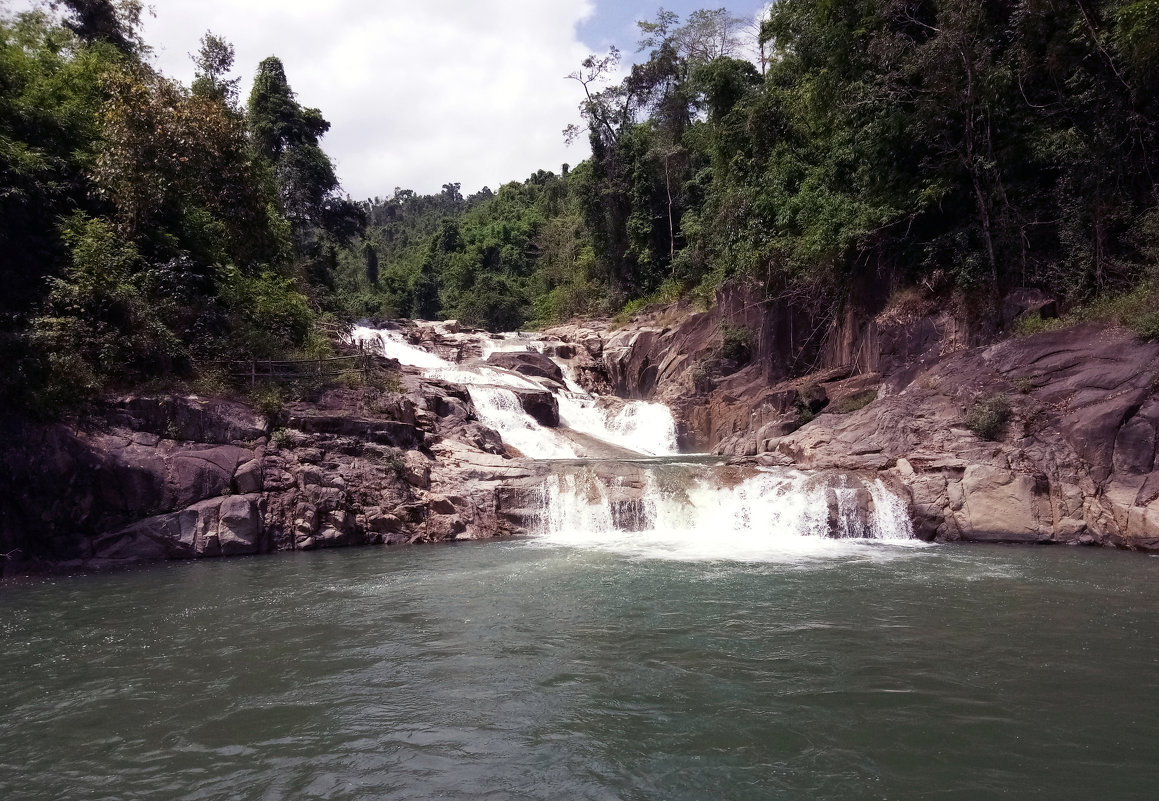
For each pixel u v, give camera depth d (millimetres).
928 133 21531
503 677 7922
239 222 23234
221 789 5664
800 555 14312
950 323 21562
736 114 34031
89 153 19469
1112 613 9961
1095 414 15906
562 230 69625
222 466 16188
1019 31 20234
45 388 15328
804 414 22953
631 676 7891
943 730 6473
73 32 24875
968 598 10836
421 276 79188
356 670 8203
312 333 23359
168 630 9852
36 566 14195
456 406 23016
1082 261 19297
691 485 17875
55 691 7695
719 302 32562
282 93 40438
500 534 17469
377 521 16719
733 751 6164
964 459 16641
